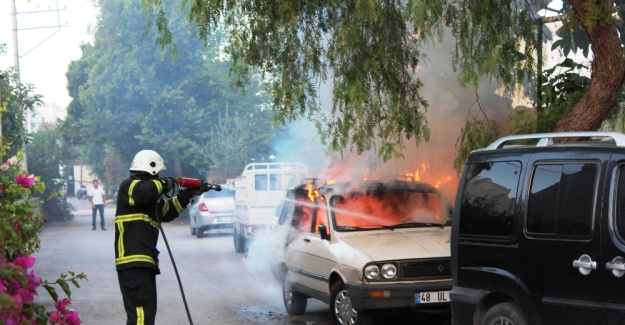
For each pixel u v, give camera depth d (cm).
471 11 908
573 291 631
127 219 758
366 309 868
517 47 979
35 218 662
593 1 837
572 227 636
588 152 645
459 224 738
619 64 870
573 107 920
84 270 1669
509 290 680
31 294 411
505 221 691
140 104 4156
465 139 1020
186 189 783
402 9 948
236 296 1276
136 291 752
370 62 943
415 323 1012
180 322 1047
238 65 1030
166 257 1933
